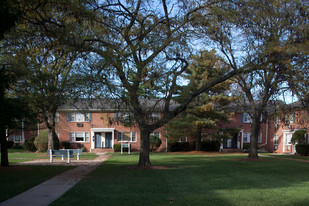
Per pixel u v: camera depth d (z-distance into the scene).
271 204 6.46
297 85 13.05
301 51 12.30
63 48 11.30
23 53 11.38
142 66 10.94
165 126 27.92
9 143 31.64
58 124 29.95
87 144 32.06
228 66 18.55
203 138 32.25
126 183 8.89
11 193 7.37
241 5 12.24
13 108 9.41
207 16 12.38
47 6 10.16
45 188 8.16
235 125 33.84
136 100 12.24
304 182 10.07
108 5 11.66
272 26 13.40
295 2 13.38
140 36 12.09
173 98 22.53
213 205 6.23
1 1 6.50
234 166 14.86
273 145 33.16
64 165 14.92
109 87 10.44
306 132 26.66
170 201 6.51
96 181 9.30
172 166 14.44
